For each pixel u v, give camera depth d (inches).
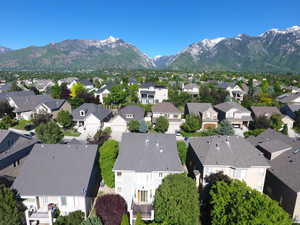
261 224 605.3
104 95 3417.8
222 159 1029.8
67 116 2028.8
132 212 854.5
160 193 844.0
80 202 855.1
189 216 775.1
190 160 1284.4
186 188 808.9
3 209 688.4
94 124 2048.5
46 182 862.5
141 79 5398.6
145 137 1102.4
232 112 2201.0
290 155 1112.2
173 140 1098.1
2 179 913.5
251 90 3617.1
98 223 765.3
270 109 2362.2
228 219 703.1
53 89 3250.5
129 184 978.1
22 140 1230.3
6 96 2615.7
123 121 2057.1
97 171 1105.4
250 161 1021.2
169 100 3284.9
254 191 733.9
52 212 828.0
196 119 1972.2
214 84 4466.0
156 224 770.2
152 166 964.6
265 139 1387.8
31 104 2461.9
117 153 1114.7
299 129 2149.4
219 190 794.2
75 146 1030.4
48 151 989.8
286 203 948.0
